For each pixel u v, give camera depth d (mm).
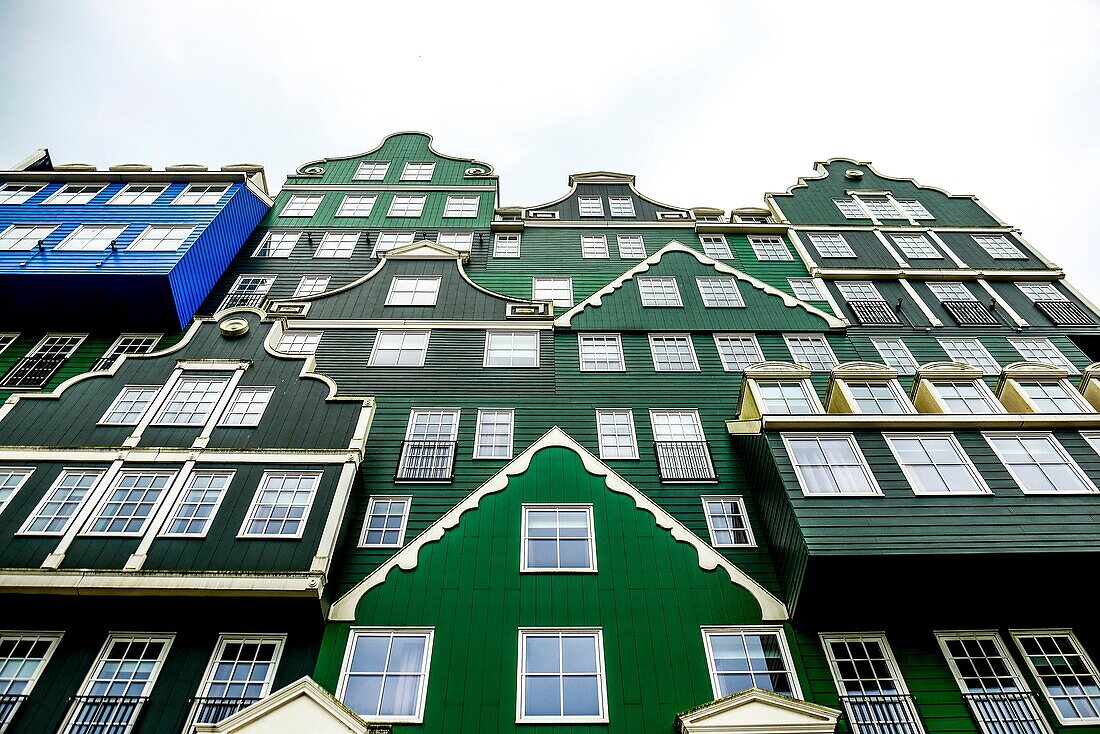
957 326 22859
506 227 27031
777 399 16750
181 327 21016
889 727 12062
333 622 13328
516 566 14367
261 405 16609
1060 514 13719
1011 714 12312
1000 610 13844
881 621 13688
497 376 19672
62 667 12375
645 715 12078
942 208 29000
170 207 23922
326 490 14602
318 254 25531
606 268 25047
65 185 24922
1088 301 24047
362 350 20344
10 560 13031
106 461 14906
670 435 18156
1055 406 16578
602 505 15602
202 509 14188
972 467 14570
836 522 13500
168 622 13062
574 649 13039
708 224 27016
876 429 15352
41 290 20438
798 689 12539
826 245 26453
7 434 15453
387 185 29891
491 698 12234
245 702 11898
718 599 13883
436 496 16234
